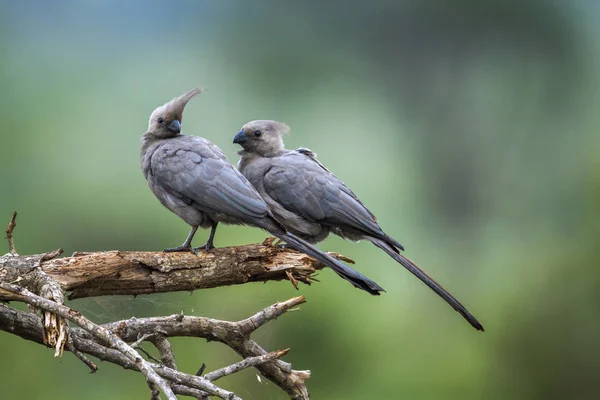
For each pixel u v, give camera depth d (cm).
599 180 1720
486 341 1536
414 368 1495
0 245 1528
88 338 711
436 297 1703
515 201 2469
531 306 1534
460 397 1462
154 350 1222
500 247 2200
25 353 1301
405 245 2261
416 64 2733
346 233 1092
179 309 1000
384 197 2364
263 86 2630
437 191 2564
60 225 1598
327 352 1423
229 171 930
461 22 2717
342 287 1522
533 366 1484
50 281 702
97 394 1316
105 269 746
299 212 1087
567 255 1559
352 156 2469
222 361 1236
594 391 1468
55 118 1852
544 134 2697
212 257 801
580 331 1489
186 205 941
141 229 1594
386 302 1638
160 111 1000
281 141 1153
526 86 2748
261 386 1181
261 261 829
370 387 1440
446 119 2694
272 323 1359
